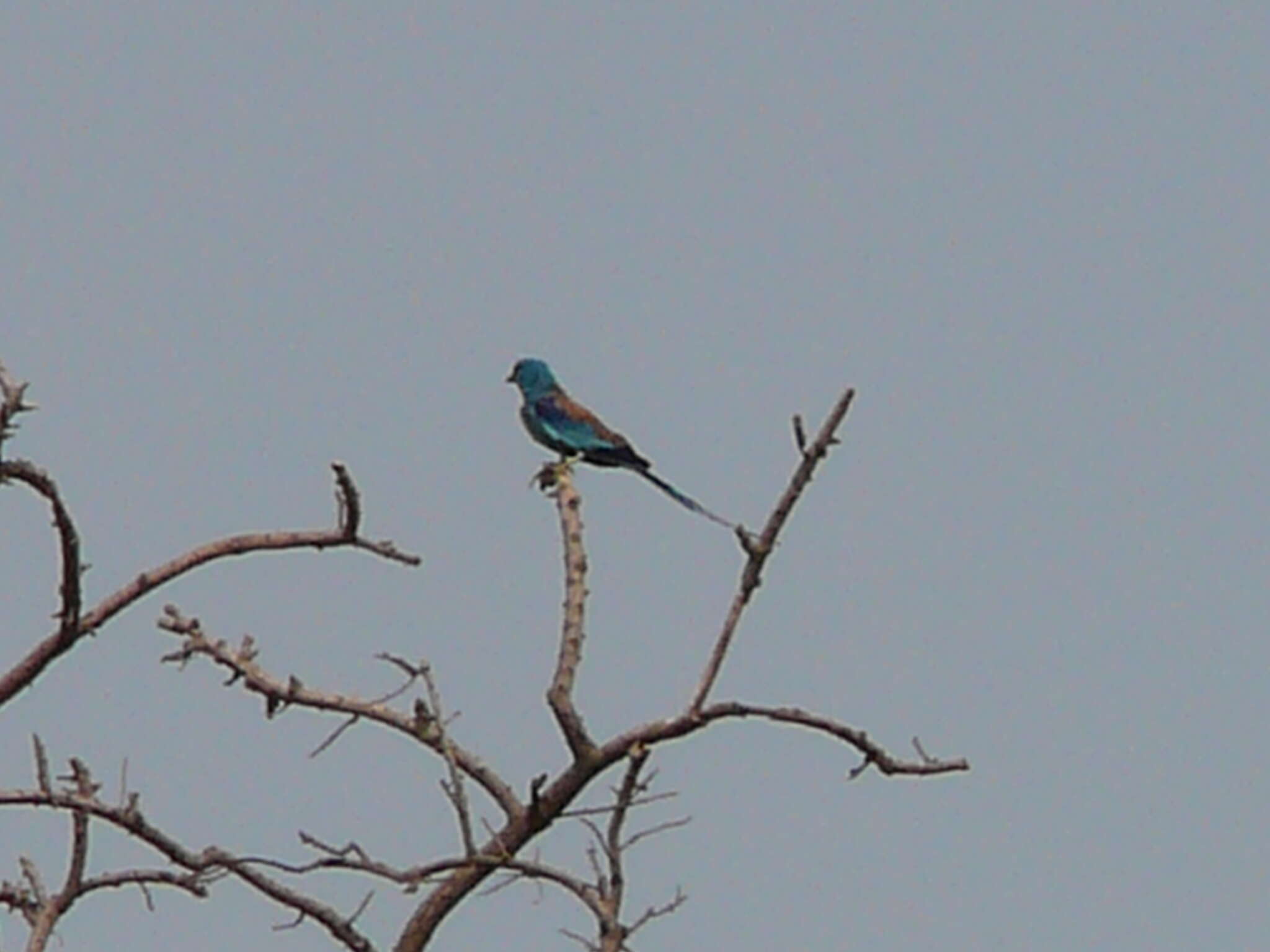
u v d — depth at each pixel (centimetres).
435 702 1634
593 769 1677
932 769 1758
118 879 1659
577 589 1716
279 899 1662
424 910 1695
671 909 1599
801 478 1727
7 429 1673
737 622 1712
